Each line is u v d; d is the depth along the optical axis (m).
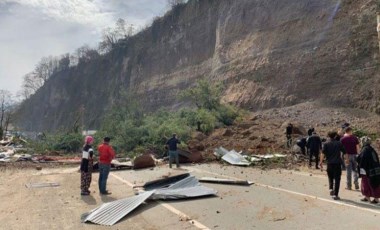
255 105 48.19
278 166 17.58
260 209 9.27
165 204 10.12
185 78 70.94
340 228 7.46
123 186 13.63
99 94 107.44
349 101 38.78
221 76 57.91
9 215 9.59
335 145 10.24
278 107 45.50
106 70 111.88
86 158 12.19
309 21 48.06
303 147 20.47
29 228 8.38
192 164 20.16
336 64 42.41
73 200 11.32
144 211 9.53
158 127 29.81
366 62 39.69
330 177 10.34
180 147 23.72
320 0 47.81
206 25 71.06
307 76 44.59
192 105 58.22
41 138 40.31
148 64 86.50
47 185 14.35
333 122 34.84
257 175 15.06
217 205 9.84
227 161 19.64
